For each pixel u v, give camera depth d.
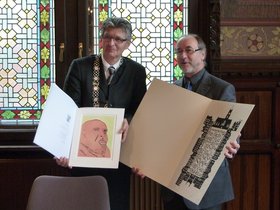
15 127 2.83
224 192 1.95
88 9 2.81
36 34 2.85
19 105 2.87
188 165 1.73
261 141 2.73
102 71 2.09
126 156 1.93
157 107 1.89
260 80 2.72
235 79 2.71
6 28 2.84
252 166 2.75
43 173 2.77
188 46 1.99
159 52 2.87
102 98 2.07
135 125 1.93
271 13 2.74
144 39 2.87
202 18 2.78
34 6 2.83
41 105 2.88
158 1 2.86
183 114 1.83
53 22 2.83
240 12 2.72
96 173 2.08
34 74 2.87
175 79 2.88
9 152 2.77
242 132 2.72
